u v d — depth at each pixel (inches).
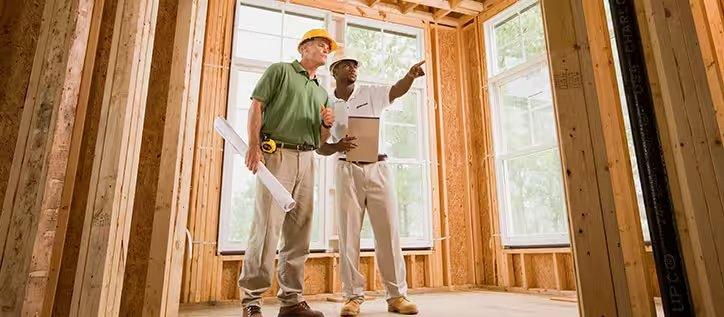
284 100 87.0
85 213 60.9
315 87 94.2
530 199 175.8
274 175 84.1
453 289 181.2
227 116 161.8
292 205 77.4
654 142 52.6
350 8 193.0
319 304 140.4
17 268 56.0
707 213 47.9
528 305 125.3
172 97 72.3
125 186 60.9
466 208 195.2
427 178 191.5
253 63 171.5
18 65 66.6
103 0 68.1
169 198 69.2
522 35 187.5
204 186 152.9
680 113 50.4
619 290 50.8
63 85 60.6
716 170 48.3
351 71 111.9
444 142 199.0
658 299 119.0
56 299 61.5
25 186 58.6
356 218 108.3
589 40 57.0
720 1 73.2
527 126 180.1
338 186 110.6
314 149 91.8
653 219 51.8
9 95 65.5
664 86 51.6
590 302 51.3
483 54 201.9
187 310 132.2
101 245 57.5
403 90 108.2
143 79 65.1
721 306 46.2
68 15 63.1
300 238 87.6
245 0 176.1
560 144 55.9
